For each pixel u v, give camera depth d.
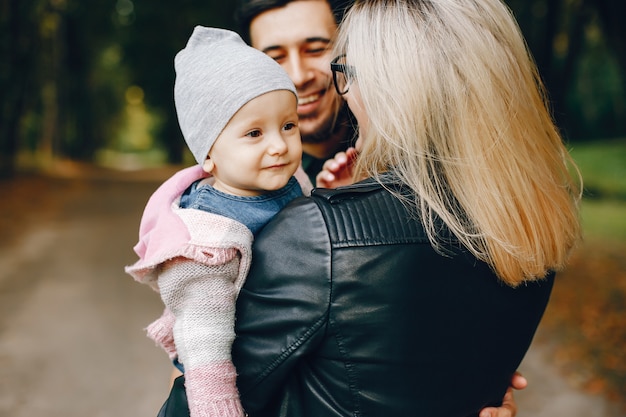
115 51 30.50
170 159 30.61
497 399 1.40
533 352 4.84
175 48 22.34
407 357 1.16
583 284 6.55
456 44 1.19
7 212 11.84
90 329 5.38
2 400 4.05
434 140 1.20
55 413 3.91
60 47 25.19
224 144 1.29
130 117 55.44
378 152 1.28
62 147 28.02
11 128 17.69
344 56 1.41
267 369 1.19
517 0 13.71
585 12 13.75
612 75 26.00
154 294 6.47
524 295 1.27
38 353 4.82
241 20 2.05
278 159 1.29
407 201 1.21
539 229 1.22
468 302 1.20
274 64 1.32
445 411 1.22
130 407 4.01
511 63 1.23
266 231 1.25
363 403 1.16
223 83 1.27
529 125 1.23
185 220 1.26
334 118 2.03
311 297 1.16
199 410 1.16
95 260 8.10
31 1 17.83
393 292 1.15
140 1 21.20
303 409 1.20
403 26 1.23
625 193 13.97
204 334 1.19
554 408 3.94
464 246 1.19
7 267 7.59
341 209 1.19
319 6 1.94
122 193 16.50
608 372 4.43
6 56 16.69
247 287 1.24
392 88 1.21
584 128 26.92
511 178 1.18
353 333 1.15
